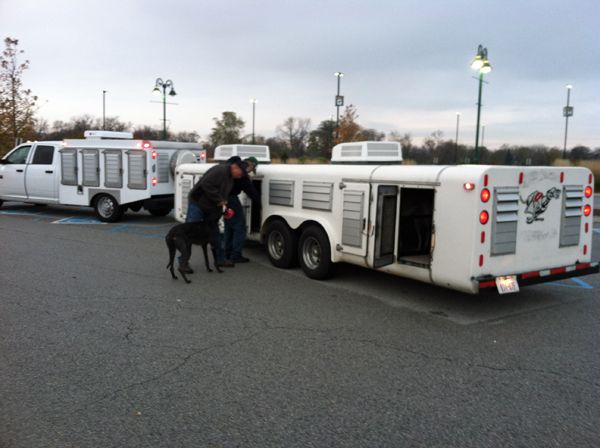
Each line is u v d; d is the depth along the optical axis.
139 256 8.94
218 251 8.01
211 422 3.46
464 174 5.44
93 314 5.71
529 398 3.86
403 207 6.50
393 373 4.28
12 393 3.83
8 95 23.58
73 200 13.41
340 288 7.01
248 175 7.95
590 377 4.25
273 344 4.89
